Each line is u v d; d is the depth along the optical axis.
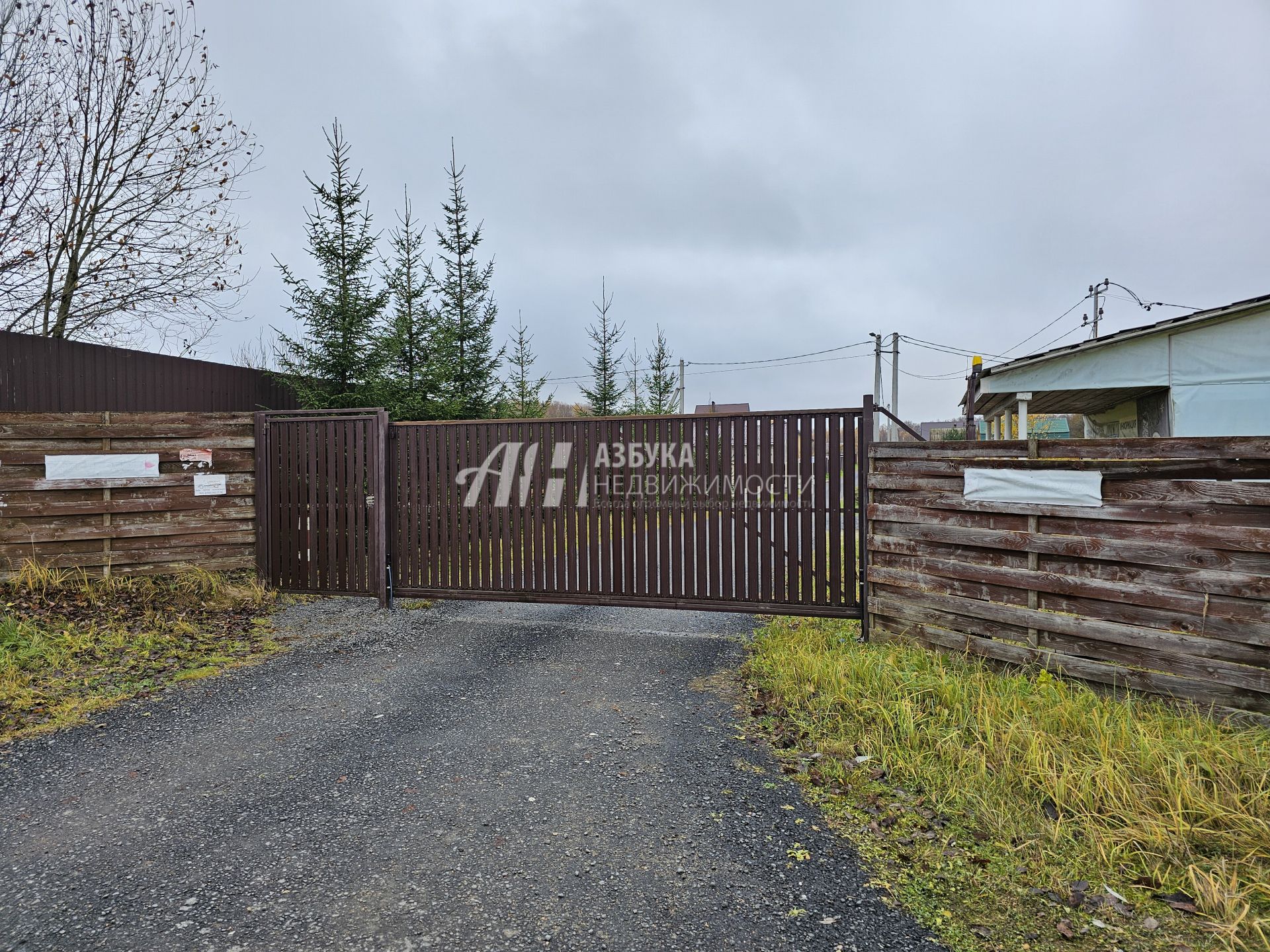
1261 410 8.55
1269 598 3.48
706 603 6.11
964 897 2.33
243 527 7.38
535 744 3.70
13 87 9.09
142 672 4.83
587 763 3.45
